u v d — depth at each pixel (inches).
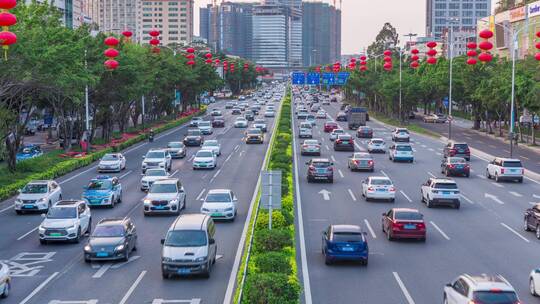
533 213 1373.0
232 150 2997.0
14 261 1148.5
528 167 2487.7
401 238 1290.6
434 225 1460.4
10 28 1849.2
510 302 730.8
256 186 1973.4
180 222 1085.8
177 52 5177.2
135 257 1165.1
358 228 1119.6
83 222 1327.5
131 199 1786.4
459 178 2214.6
